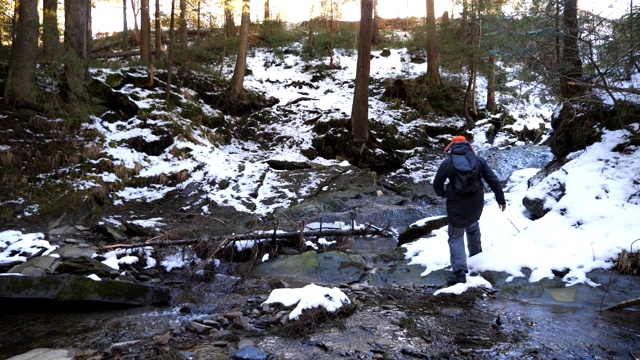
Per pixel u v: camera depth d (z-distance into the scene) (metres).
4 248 6.50
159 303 4.94
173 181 10.21
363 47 13.75
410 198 10.40
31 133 9.62
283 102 17.12
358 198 10.10
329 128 14.65
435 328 3.94
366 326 4.00
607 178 5.98
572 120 7.42
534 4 6.47
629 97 6.51
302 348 3.52
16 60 10.02
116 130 11.20
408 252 6.57
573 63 6.57
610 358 3.29
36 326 4.16
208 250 6.68
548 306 4.48
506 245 5.66
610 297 4.50
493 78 14.99
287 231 7.46
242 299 4.97
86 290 4.69
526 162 13.16
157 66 15.23
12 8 11.48
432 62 17.84
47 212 7.98
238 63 16.14
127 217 8.58
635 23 5.11
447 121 16.47
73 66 10.55
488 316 4.24
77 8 11.49
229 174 10.77
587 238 5.34
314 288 4.47
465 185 4.99
